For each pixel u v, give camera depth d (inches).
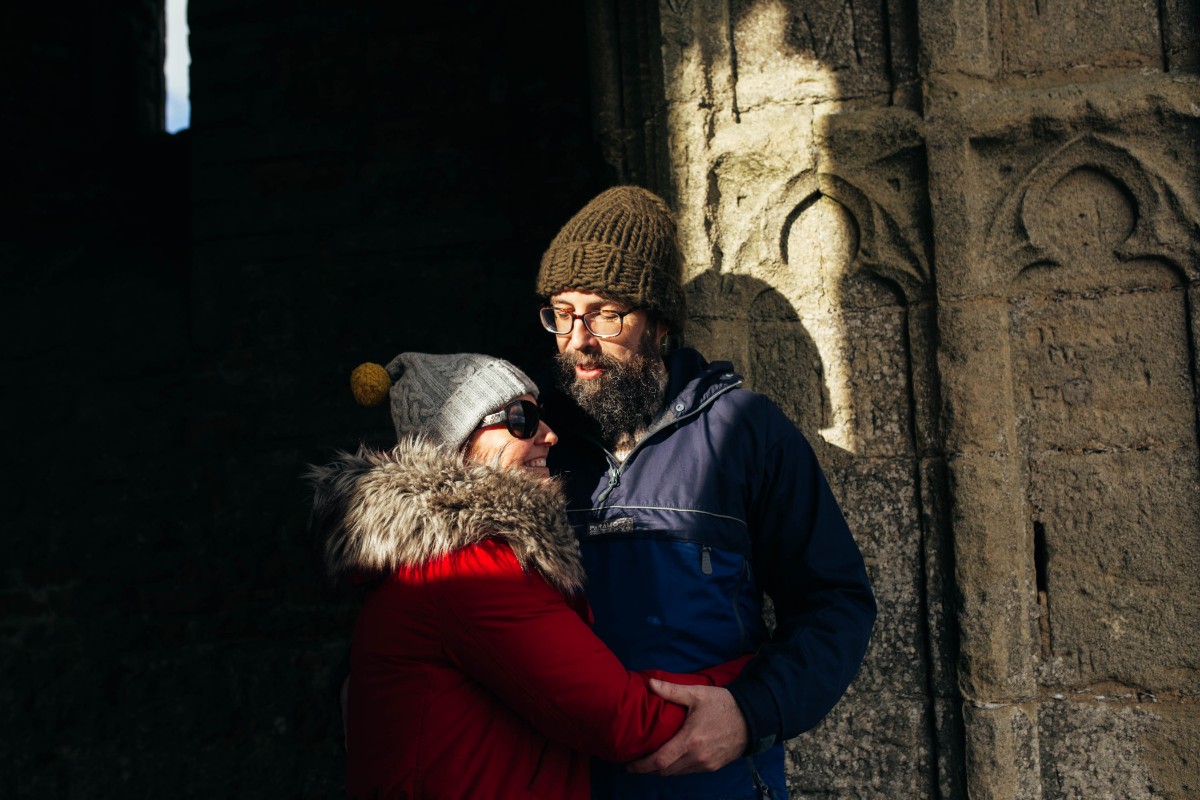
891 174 87.4
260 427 166.6
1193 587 81.1
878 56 89.0
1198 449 81.7
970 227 85.0
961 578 83.4
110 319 176.9
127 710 164.1
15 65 188.4
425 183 166.9
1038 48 86.9
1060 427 84.7
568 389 67.4
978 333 84.5
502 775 52.2
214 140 172.9
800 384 88.7
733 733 56.1
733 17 91.7
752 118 90.4
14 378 177.3
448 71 168.6
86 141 193.8
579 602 57.6
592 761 60.4
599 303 66.1
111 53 198.2
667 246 68.2
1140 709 81.6
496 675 51.8
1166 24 84.8
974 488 83.5
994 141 85.6
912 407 86.9
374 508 53.2
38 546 171.8
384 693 52.6
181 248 185.3
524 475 56.6
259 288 169.2
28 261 183.3
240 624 162.9
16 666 169.0
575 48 164.7
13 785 165.5
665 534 62.8
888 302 87.9
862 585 65.2
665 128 91.0
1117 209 84.5
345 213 168.1
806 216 89.6
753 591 65.7
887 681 85.5
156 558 167.5
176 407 170.7
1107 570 83.0
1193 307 82.1
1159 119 83.0
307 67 171.9
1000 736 81.5
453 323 162.7
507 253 163.5
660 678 58.6
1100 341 84.3
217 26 174.9
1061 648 83.5
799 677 59.0
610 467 66.3
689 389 67.8
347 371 165.0
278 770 157.5
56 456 173.8
